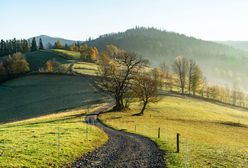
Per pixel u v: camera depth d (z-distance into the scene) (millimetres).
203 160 28734
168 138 45375
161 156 29969
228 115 104625
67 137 35594
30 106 116000
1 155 24266
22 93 138375
